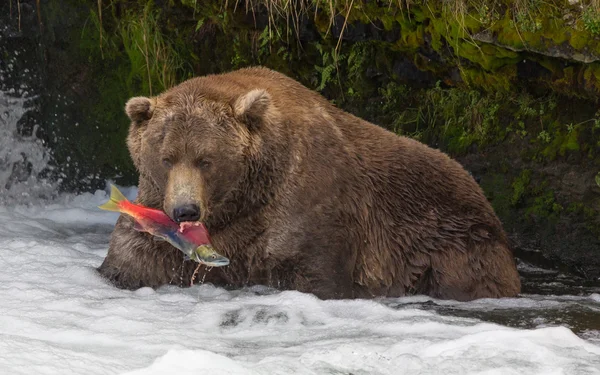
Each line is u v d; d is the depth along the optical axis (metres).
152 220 9.96
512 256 12.22
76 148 17.52
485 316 10.32
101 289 10.72
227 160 10.22
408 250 11.62
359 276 11.41
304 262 10.85
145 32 16.19
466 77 13.42
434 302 11.30
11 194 17.11
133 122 10.66
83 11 17.08
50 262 11.97
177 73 16.48
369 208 11.41
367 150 11.69
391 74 14.57
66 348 8.11
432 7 12.82
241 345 8.71
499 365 7.71
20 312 9.34
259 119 10.47
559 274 12.98
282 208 10.72
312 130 11.06
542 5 11.86
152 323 9.31
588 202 13.05
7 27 17.64
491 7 12.25
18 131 17.53
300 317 9.79
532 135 13.58
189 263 10.95
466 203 11.95
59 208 16.73
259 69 11.75
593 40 11.54
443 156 12.30
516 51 12.43
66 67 17.39
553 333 8.65
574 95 12.86
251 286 11.09
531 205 13.62
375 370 7.69
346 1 13.48
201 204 9.87
